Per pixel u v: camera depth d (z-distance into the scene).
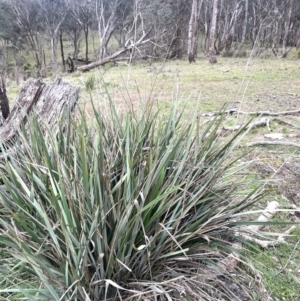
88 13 19.58
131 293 1.29
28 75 15.10
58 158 1.36
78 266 1.20
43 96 2.46
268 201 2.33
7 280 1.38
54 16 20.97
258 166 2.85
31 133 1.73
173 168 1.55
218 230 1.57
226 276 1.42
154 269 1.37
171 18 9.30
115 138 1.58
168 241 1.38
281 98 6.09
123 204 1.34
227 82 8.12
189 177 1.41
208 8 25.00
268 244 1.83
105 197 1.28
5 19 21.53
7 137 2.18
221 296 1.42
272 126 4.24
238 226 1.66
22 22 21.11
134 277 1.33
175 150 1.51
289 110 5.07
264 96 6.28
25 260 1.20
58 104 2.35
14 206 1.53
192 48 15.11
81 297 1.23
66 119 1.95
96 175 1.32
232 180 1.84
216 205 1.59
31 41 22.70
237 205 1.62
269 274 1.50
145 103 2.09
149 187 1.34
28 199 1.37
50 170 1.39
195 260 1.52
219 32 22.36
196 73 10.03
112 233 1.33
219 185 1.68
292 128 4.16
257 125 4.11
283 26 22.62
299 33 21.97
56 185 1.33
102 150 1.44
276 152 3.28
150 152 1.43
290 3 19.50
